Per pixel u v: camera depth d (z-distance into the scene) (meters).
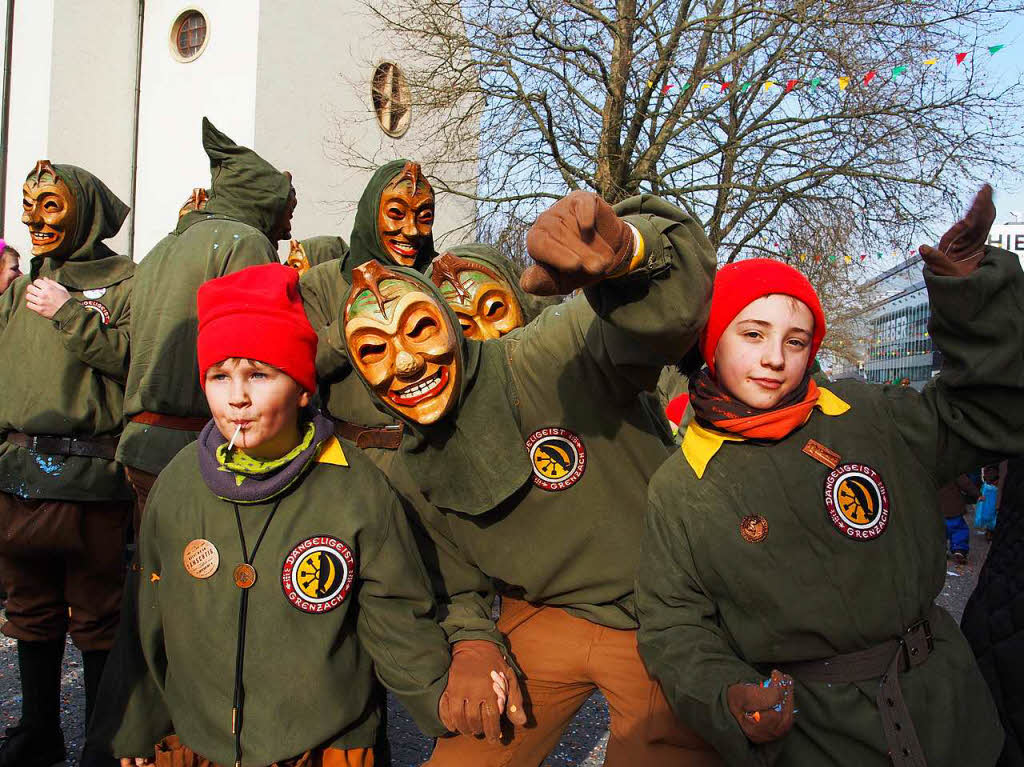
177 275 2.71
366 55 13.96
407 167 3.14
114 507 2.97
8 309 3.04
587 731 3.27
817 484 1.64
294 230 12.97
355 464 1.85
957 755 1.54
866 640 1.59
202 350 1.75
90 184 3.24
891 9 8.59
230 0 12.66
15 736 2.77
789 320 1.63
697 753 1.86
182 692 1.79
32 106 12.54
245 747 1.71
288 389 1.76
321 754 1.79
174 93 13.10
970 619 1.83
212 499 1.79
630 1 8.59
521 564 1.87
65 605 2.91
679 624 1.65
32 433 2.85
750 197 9.98
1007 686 1.68
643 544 1.75
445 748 1.93
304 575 1.73
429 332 1.62
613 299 1.43
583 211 1.23
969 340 1.57
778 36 8.80
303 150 13.08
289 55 12.84
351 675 1.79
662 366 1.66
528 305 2.58
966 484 7.25
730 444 1.70
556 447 1.84
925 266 1.58
